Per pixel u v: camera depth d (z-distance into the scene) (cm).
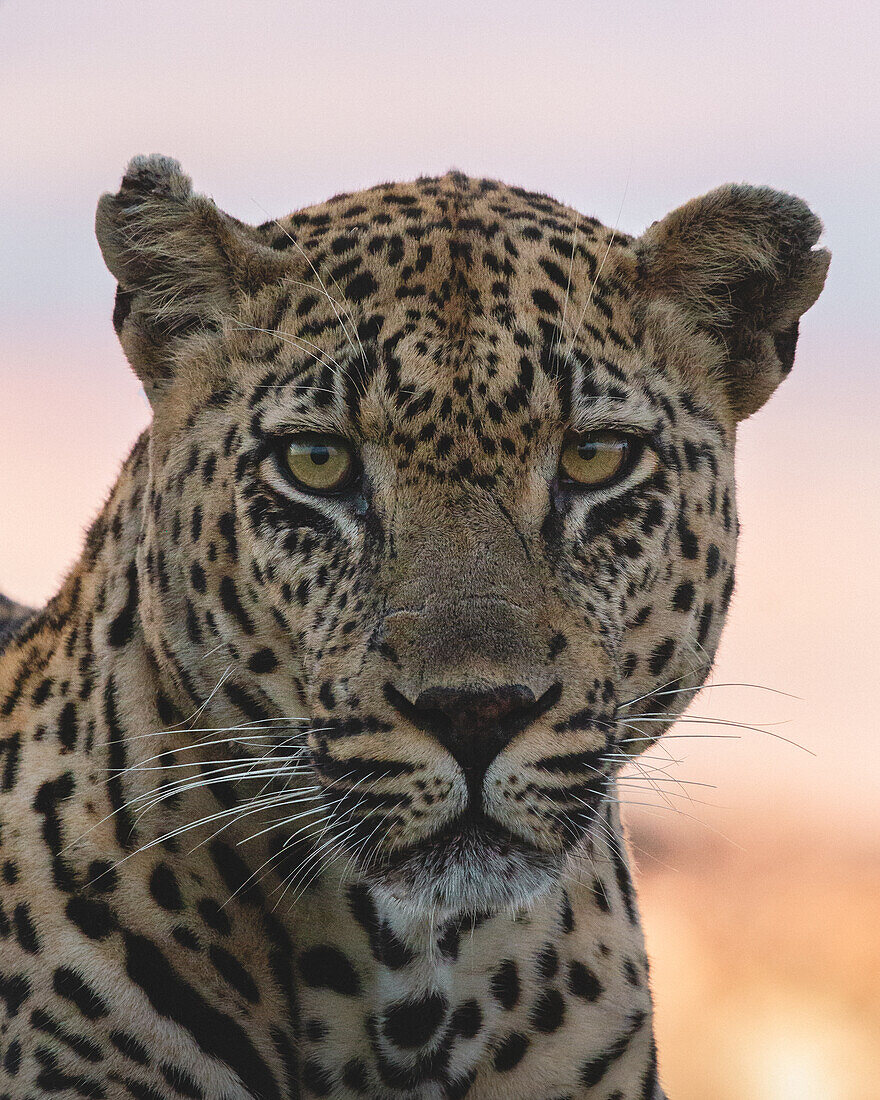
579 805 834
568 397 844
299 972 912
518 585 824
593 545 863
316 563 850
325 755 834
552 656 818
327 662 836
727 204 939
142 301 922
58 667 948
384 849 821
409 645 805
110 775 890
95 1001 864
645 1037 962
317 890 906
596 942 950
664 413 895
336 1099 917
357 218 926
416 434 828
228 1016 889
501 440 830
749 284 973
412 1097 916
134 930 876
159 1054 870
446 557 822
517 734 804
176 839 889
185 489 888
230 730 886
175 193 902
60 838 886
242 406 873
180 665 887
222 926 894
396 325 841
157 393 919
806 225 972
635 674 894
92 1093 861
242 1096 884
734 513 961
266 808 902
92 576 968
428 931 891
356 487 851
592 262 908
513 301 854
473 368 831
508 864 824
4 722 953
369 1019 912
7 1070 870
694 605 919
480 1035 917
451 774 800
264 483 859
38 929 877
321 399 843
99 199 934
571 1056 932
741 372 979
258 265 895
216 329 904
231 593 872
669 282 937
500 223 914
